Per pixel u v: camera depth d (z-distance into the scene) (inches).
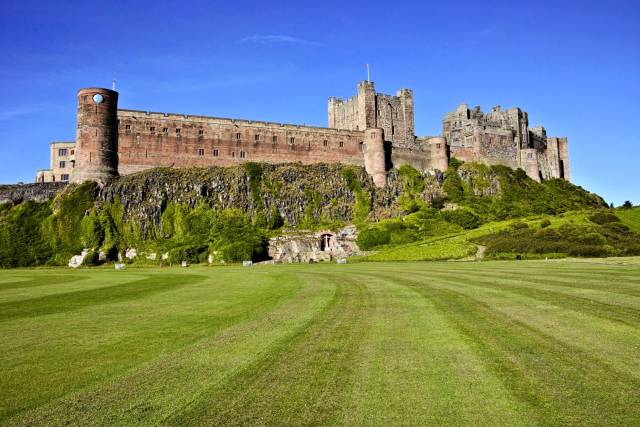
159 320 869.8
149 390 504.1
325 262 3351.4
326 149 5206.7
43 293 1330.0
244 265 3262.8
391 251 3567.9
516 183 5674.2
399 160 5408.5
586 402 441.7
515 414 421.7
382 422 415.2
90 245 3818.9
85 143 4173.2
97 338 734.5
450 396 464.1
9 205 4055.1
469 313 839.1
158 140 4505.4
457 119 6151.6
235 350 642.8
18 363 609.9
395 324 772.6
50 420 439.5
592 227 3388.3
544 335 666.8
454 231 4165.8
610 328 696.4
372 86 5629.9
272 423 420.2
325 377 525.3
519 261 2450.8
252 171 4650.6
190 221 4188.0
